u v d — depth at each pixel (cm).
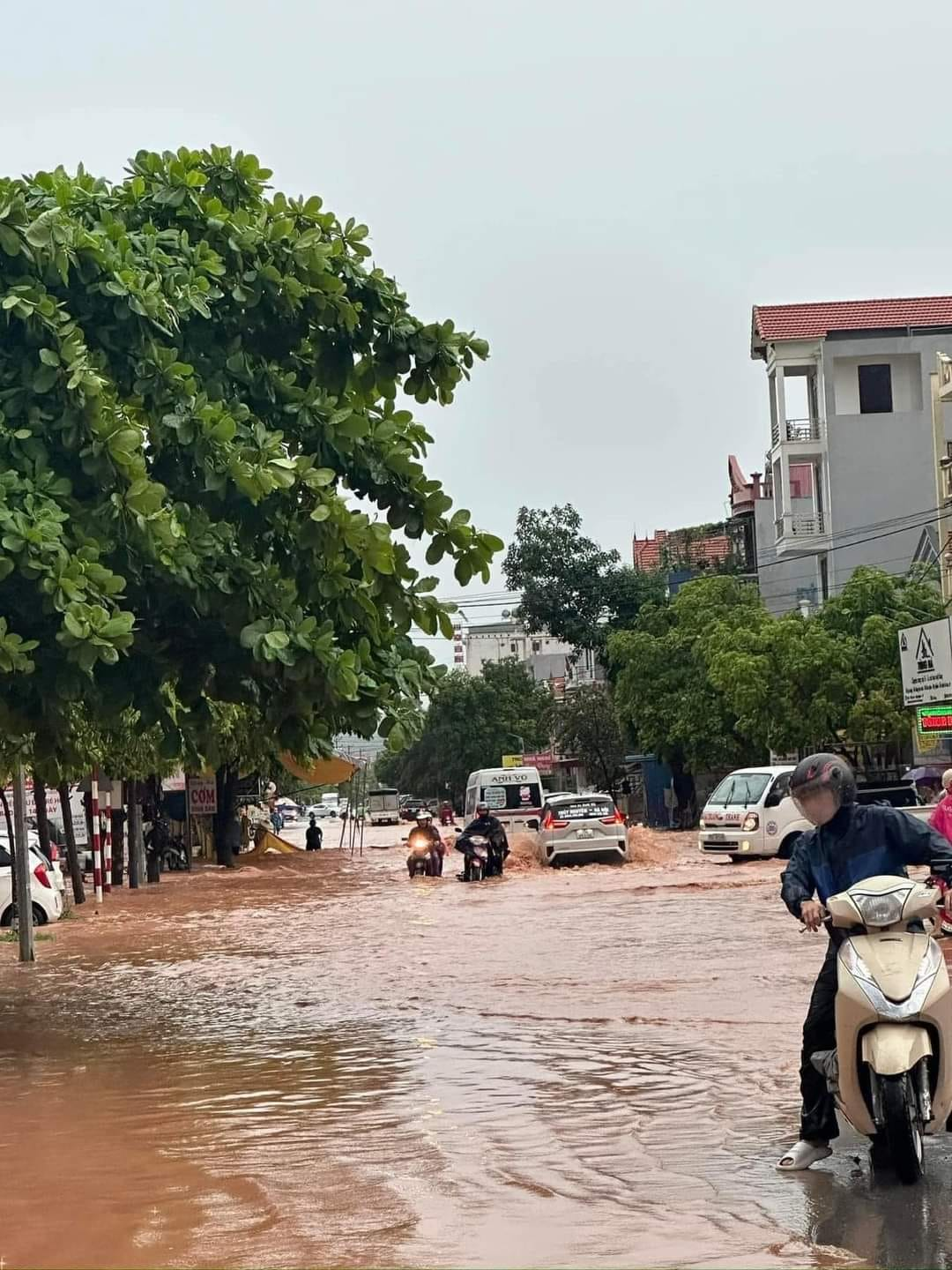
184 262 1211
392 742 1242
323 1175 719
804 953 1533
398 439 1268
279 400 1265
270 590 1158
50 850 2981
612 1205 649
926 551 5281
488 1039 1109
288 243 1258
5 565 1007
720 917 1998
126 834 4138
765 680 4722
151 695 1214
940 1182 669
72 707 1300
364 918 2386
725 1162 717
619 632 5594
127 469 1071
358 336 1307
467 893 2827
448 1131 806
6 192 1099
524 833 4262
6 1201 688
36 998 1538
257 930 2275
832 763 729
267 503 1157
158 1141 811
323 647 1131
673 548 7600
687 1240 592
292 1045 1131
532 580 6394
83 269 1143
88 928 2430
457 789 10338
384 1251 590
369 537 1144
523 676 9912
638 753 7194
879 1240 584
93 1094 964
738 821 3200
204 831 5478
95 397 1073
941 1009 667
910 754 5025
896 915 684
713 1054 999
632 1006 1230
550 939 1838
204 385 1227
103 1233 630
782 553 5966
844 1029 670
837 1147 748
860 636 4672
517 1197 666
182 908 2830
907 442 5909
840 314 6056
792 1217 621
